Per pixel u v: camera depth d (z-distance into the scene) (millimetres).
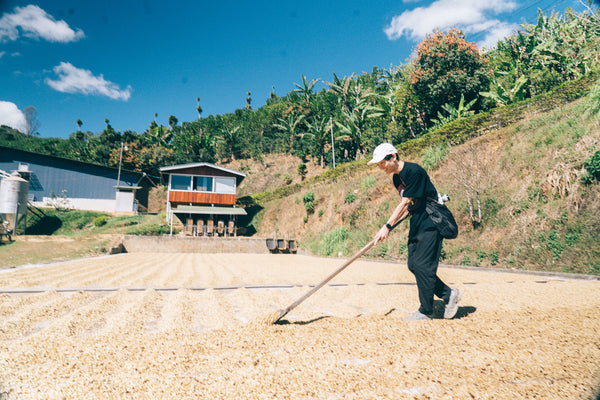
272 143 45844
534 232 8977
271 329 2268
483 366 1559
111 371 1527
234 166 42719
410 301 3611
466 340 1974
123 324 2498
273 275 7184
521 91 18109
